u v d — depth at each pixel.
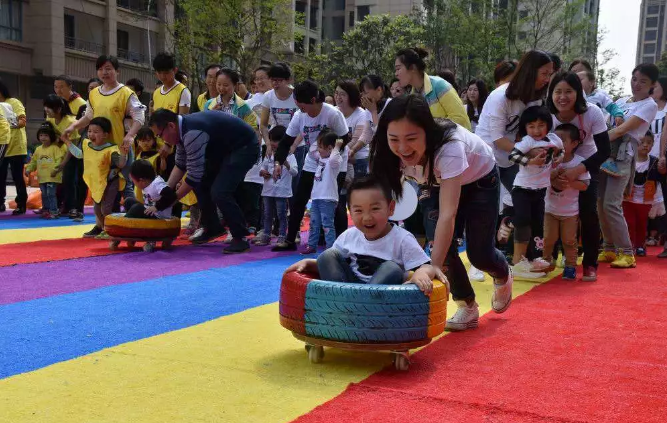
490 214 3.71
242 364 3.16
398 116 3.02
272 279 5.64
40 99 28.12
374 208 3.25
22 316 4.10
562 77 5.45
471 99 8.22
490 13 34.22
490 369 3.13
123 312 4.26
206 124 6.77
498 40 32.66
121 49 30.94
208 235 7.71
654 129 7.76
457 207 3.45
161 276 5.64
